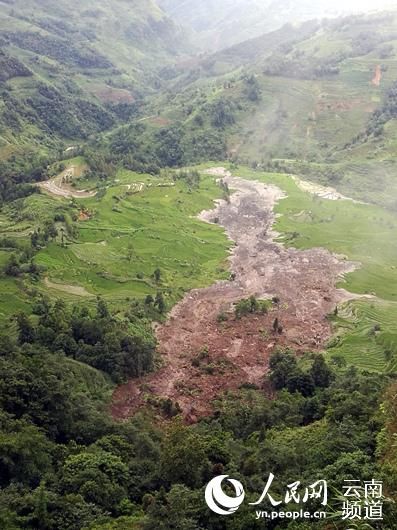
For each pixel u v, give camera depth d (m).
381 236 162.38
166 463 54.22
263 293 133.12
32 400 66.69
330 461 49.25
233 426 75.75
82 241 147.62
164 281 134.25
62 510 49.31
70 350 95.25
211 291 134.25
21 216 162.88
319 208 190.25
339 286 134.50
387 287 132.88
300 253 155.62
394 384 61.56
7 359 76.31
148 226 164.88
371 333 107.31
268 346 109.19
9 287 114.25
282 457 51.91
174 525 43.12
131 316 110.62
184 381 97.44
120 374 94.12
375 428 52.81
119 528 45.28
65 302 113.69
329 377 87.25
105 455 58.12
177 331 114.81
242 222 183.50
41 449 58.50
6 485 54.47
